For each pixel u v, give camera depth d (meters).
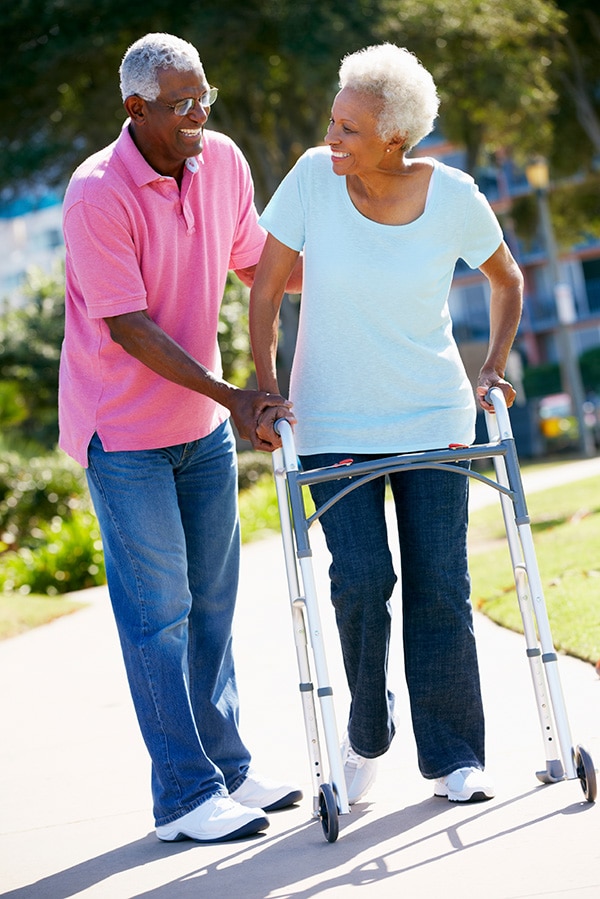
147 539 4.02
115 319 3.98
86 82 26.64
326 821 3.65
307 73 23.95
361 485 3.85
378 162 3.81
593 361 51.00
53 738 5.74
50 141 27.53
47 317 25.42
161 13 25.08
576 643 5.67
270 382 4.06
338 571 3.83
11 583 13.02
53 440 24.62
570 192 38.28
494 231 4.06
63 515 16.02
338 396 3.95
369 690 3.93
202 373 3.93
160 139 3.96
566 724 3.69
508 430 3.85
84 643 8.62
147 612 4.02
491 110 28.20
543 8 27.05
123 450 4.06
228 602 4.34
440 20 25.05
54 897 3.49
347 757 4.08
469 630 3.97
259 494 17.44
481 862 3.26
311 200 3.95
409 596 3.97
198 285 4.18
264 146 27.81
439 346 4.00
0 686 7.34
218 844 3.83
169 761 3.95
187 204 4.06
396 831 3.65
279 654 7.05
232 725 4.26
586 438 28.91
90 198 3.91
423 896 3.06
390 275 3.86
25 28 25.69
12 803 4.66
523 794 3.83
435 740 3.96
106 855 3.88
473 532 11.60
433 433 3.96
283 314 27.70
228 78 25.56
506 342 4.13
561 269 55.16
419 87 3.76
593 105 32.69
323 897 3.15
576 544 8.98
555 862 3.18
